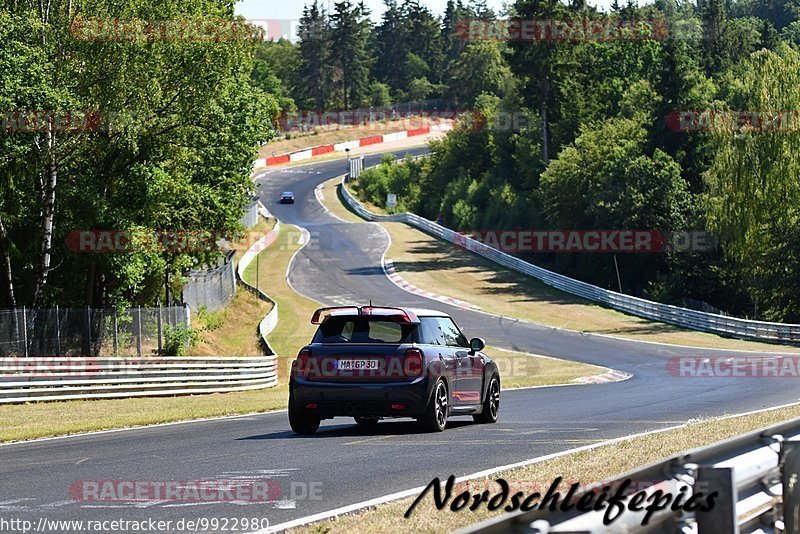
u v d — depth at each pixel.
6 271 37.47
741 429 13.97
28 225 37.88
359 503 8.93
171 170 40.56
